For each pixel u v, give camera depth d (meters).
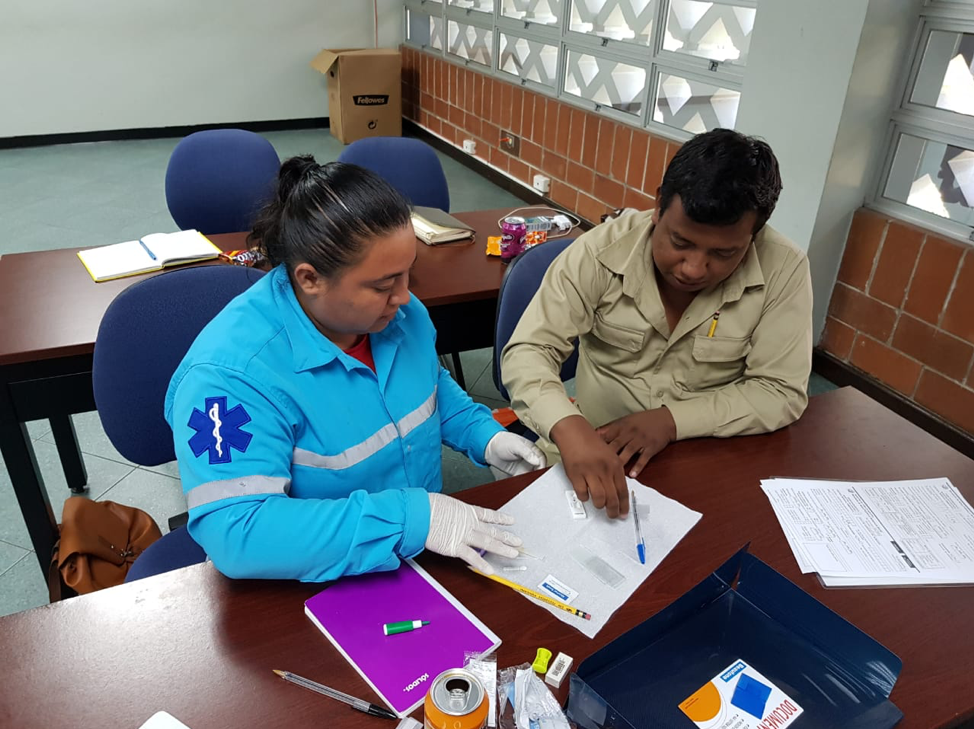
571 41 3.89
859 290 2.67
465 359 2.86
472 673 0.75
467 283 1.91
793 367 1.27
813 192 2.58
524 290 1.61
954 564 0.98
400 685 0.75
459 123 5.34
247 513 0.83
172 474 2.15
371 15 5.87
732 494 1.10
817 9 2.41
